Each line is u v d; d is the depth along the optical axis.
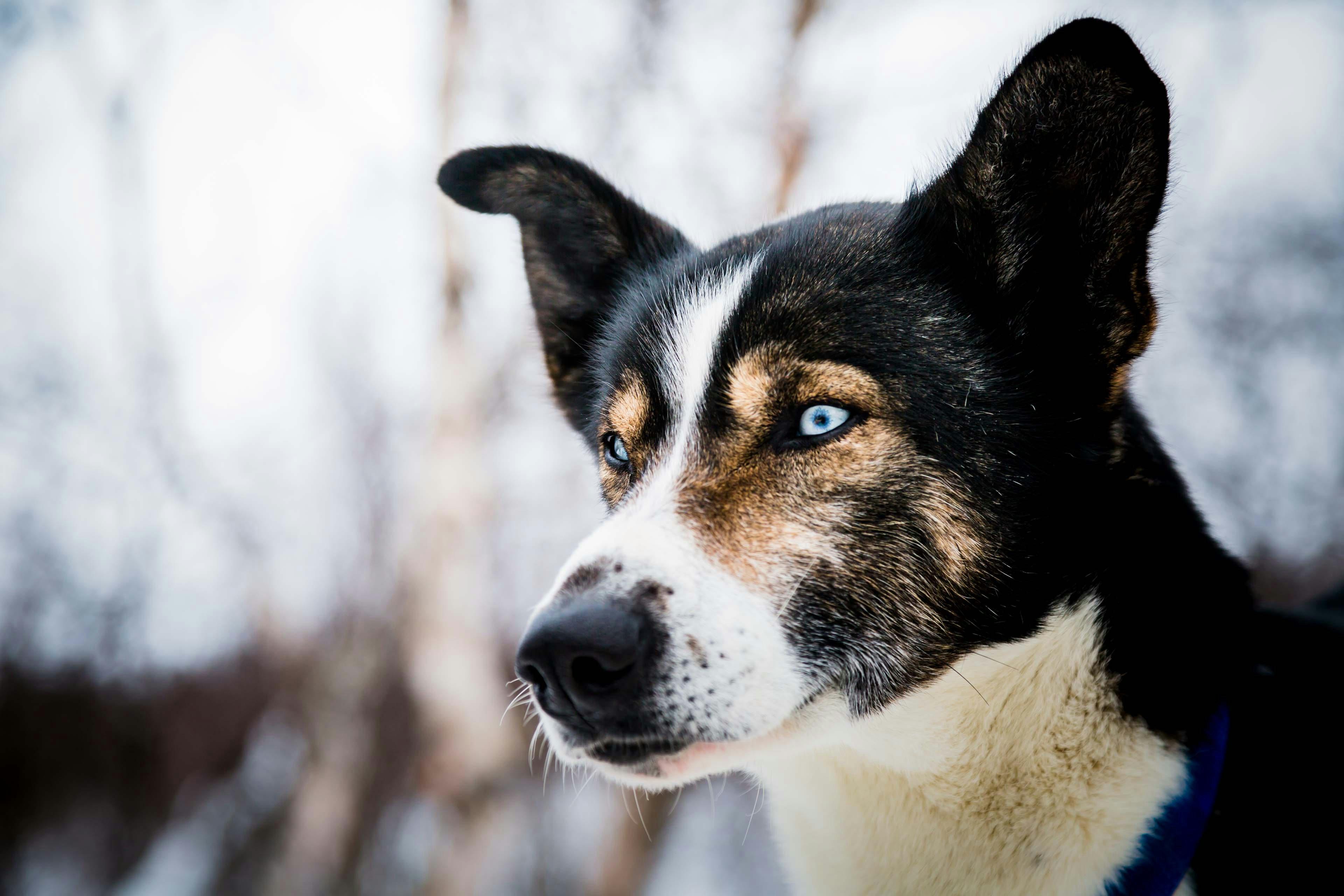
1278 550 8.10
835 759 2.03
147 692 8.14
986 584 1.88
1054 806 1.88
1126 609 1.88
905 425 1.87
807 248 2.08
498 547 6.21
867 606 1.85
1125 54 1.73
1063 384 1.93
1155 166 1.78
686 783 1.80
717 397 1.96
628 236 2.68
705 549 1.81
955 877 1.97
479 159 2.61
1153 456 2.00
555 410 2.84
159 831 7.95
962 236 2.00
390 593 5.97
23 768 7.82
